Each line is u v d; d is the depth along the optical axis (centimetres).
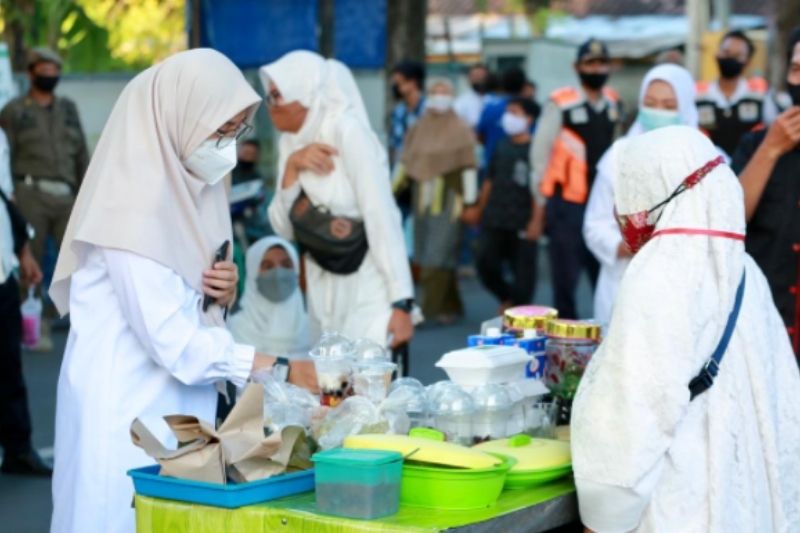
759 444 517
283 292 945
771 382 525
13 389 968
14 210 938
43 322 1501
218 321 584
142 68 1572
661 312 492
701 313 499
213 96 558
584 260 1271
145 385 564
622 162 528
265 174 1538
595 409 495
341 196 799
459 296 1731
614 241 873
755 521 509
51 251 1534
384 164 812
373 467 461
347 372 576
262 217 1312
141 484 494
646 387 487
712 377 504
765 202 722
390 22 1933
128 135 555
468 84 2570
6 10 1655
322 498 468
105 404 556
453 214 1653
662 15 3656
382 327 800
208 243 574
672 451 498
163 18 1530
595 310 898
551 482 525
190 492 482
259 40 1445
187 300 562
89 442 556
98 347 560
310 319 829
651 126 905
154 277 548
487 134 1959
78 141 1486
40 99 1462
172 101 555
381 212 796
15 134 1449
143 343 555
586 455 495
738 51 1271
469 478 474
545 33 3212
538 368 614
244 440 490
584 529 509
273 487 483
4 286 946
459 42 3328
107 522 555
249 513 473
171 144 557
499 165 1609
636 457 485
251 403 493
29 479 970
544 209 1438
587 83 1241
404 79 1731
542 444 537
